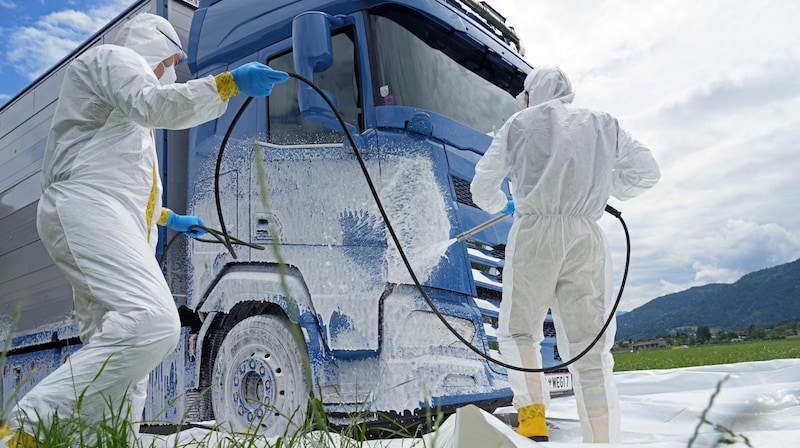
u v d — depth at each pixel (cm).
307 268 335
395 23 358
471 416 134
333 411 311
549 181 272
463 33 390
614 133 288
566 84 296
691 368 491
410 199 327
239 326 359
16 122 552
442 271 326
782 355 814
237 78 255
